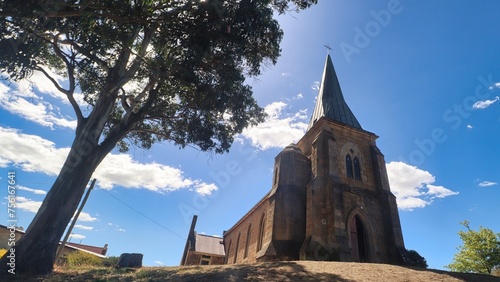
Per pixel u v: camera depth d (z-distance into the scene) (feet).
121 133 43.27
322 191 63.26
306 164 74.49
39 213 33.65
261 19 37.52
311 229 57.57
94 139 39.34
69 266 41.70
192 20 34.91
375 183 71.00
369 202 66.23
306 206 63.67
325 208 60.95
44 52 41.22
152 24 32.86
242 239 103.24
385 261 59.06
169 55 35.88
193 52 35.35
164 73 37.47
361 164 72.84
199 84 43.32
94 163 38.60
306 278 29.45
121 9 28.25
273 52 43.47
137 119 45.47
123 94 43.83
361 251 62.28
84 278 28.66
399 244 59.62
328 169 65.16
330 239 55.01
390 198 66.08
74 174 36.47
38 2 23.80
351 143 75.25
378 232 62.75
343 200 63.16
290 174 71.36
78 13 26.40
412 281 29.68
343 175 68.59
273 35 41.50
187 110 54.54
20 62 31.01
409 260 56.44
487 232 100.63
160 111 51.21
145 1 27.76
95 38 35.24
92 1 26.50
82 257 54.65
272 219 64.28
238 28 37.42
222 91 45.19
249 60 44.75
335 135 74.64
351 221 62.75
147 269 36.37
